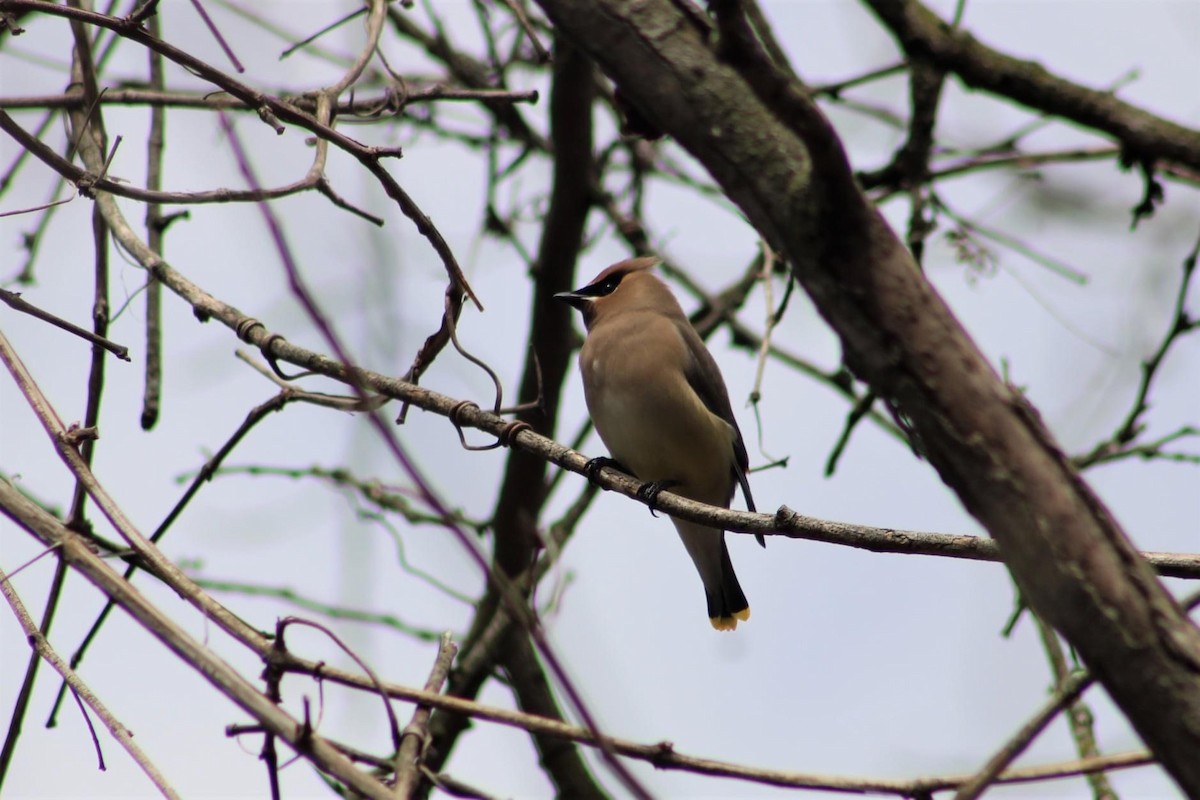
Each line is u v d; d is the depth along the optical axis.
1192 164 7.47
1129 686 3.95
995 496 4.07
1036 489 4.04
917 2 7.49
